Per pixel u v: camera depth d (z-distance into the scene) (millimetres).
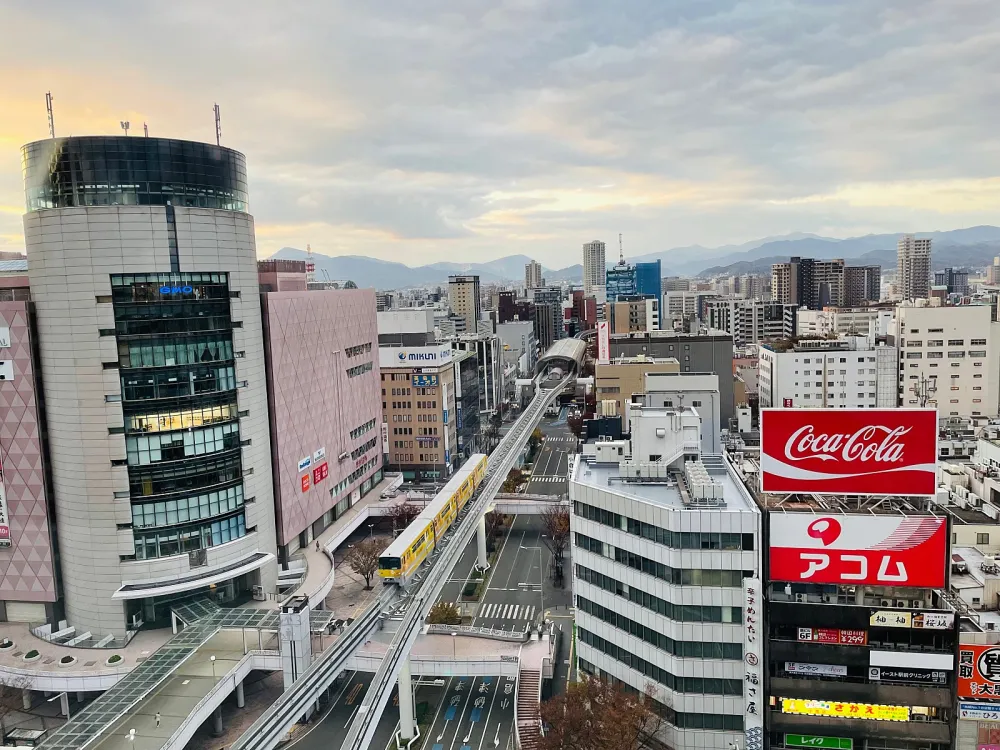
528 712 93938
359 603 130500
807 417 74000
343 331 163875
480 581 146000
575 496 88188
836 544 70812
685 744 76312
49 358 106500
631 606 81375
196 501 112438
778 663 71125
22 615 113875
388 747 93188
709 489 78500
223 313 115750
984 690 66312
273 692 104812
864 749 69938
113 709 83750
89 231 102938
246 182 124250
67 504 108312
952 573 85062
